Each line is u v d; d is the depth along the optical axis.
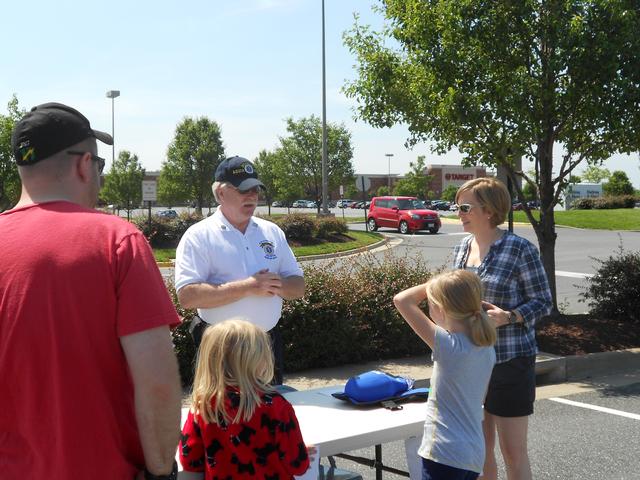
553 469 4.77
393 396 3.50
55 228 1.90
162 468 1.95
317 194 45.88
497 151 8.37
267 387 2.51
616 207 48.25
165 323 1.92
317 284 7.23
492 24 8.06
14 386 1.88
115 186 52.69
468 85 8.13
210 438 2.46
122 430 1.94
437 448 3.08
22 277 1.85
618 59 7.73
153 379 1.88
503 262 3.80
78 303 1.85
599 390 6.89
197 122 43.97
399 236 31.67
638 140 8.37
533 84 7.90
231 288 3.59
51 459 1.87
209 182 43.38
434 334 3.18
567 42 7.69
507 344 3.67
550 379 7.29
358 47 9.49
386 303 7.55
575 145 8.67
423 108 8.68
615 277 9.18
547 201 9.01
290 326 6.89
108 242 1.91
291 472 2.49
